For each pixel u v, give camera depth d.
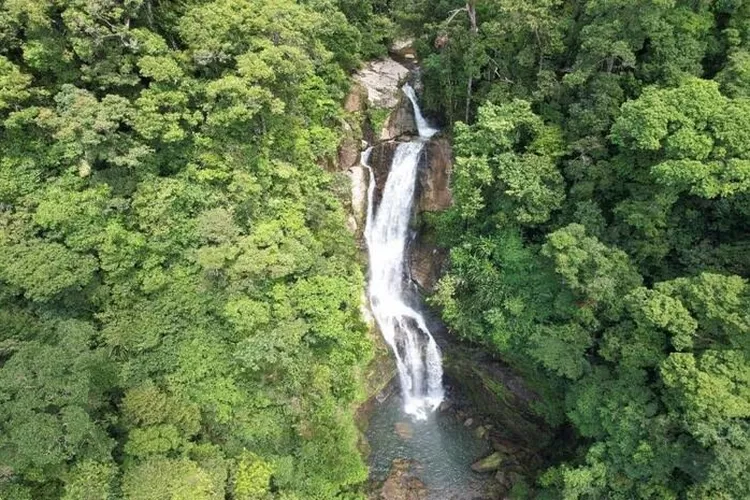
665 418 19.41
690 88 20.09
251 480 21.61
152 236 22.80
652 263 23.62
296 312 24.47
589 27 23.34
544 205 25.03
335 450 24.64
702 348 19.47
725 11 23.34
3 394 16.61
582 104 24.56
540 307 25.86
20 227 20.77
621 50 22.08
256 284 23.69
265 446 23.89
